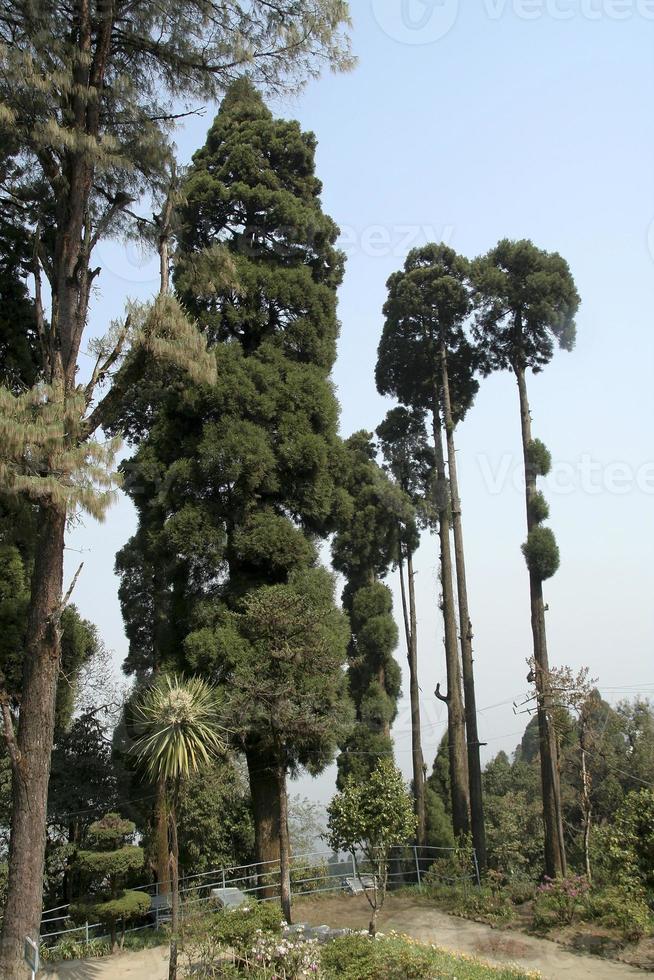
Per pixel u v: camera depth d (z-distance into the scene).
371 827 13.15
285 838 14.84
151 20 13.09
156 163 13.62
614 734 31.39
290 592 16.89
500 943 14.07
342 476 20.27
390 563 26.20
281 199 20.92
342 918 16.20
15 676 14.95
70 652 16.45
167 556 18.59
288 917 14.20
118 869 14.00
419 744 25.42
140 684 19.47
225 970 10.97
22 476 10.34
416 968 9.91
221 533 18.19
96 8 12.99
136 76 13.97
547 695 18.62
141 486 19.39
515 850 29.66
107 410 12.55
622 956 12.98
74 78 12.70
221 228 21.48
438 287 23.55
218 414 19.08
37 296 12.68
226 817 22.23
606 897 15.05
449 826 24.02
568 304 21.55
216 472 18.34
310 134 22.47
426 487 25.45
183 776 12.16
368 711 23.17
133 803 19.06
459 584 22.44
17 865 10.78
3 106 11.44
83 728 19.73
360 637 24.34
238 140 21.66
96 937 14.73
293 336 20.45
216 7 13.20
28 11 11.95
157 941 14.32
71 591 11.46
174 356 12.20
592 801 28.73
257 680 15.68
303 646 15.73
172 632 18.34
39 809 11.04
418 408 25.50
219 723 15.20
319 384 19.94
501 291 21.77
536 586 19.56
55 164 12.95
